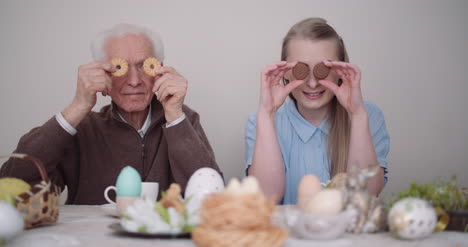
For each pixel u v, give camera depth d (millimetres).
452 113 3047
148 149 2070
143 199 1099
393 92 3033
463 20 3029
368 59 3033
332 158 2016
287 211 1041
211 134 3047
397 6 3031
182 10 3045
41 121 2951
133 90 1953
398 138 3033
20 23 2939
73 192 2076
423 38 3035
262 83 1810
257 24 3064
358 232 1062
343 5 3035
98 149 2049
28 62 2943
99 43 1979
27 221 1104
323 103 1898
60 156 1785
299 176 2055
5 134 2928
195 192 1213
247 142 2139
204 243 862
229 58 3059
